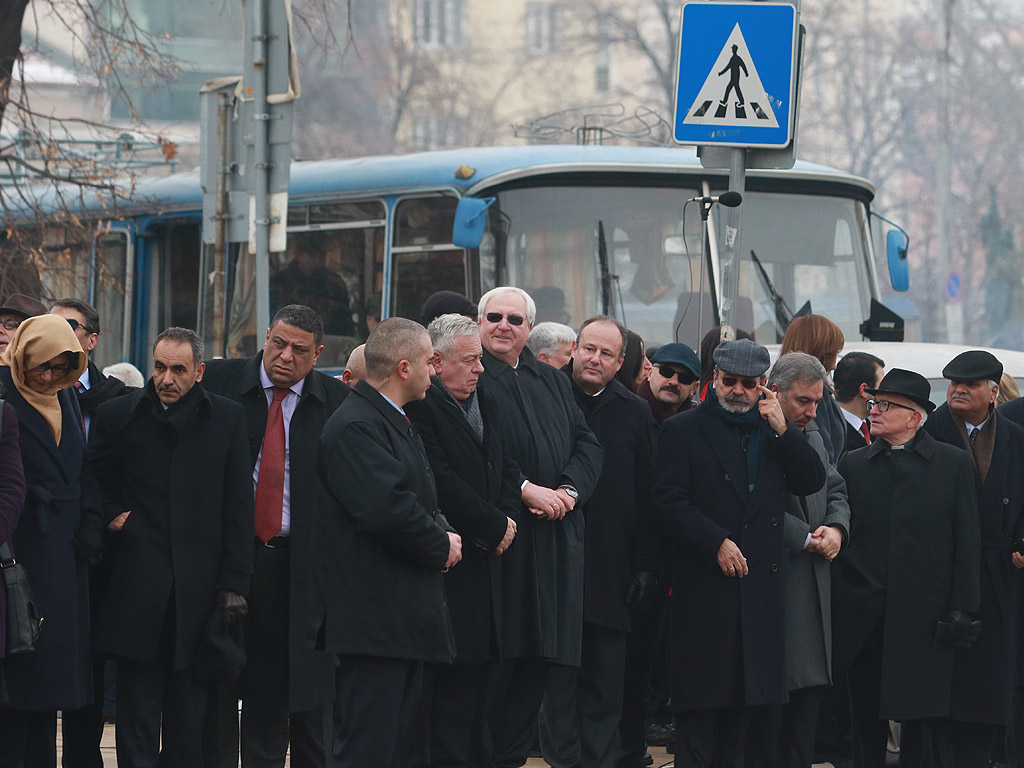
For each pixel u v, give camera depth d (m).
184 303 33.84
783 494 17.25
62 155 31.22
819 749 19.95
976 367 18.55
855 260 30.00
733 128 19.34
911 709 17.81
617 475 17.92
